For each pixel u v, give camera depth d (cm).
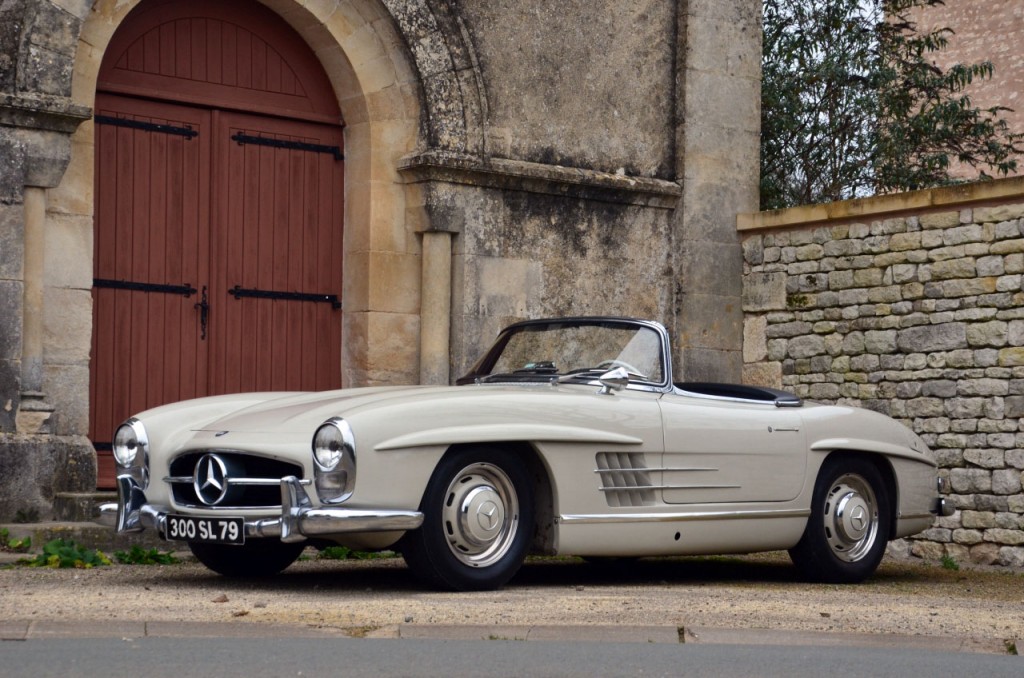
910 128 1516
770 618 605
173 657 482
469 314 1134
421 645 529
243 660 480
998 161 1542
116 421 1019
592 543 710
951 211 1140
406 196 1136
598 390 752
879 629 598
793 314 1255
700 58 1288
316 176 1131
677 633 574
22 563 802
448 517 659
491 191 1150
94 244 1015
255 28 1098
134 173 1037
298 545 762
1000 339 1101
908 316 1166
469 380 807
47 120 934
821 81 1484
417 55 1112
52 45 940
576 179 1189
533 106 1184
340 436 624
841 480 842
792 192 1505
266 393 755
